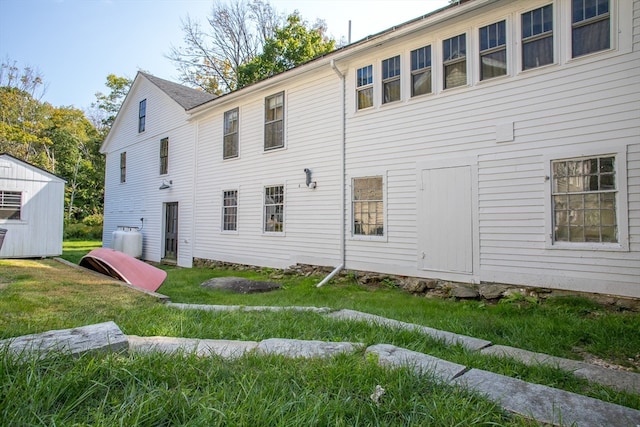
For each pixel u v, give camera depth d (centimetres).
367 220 850
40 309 463
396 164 795
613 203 552
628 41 545
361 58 866
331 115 926
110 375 209
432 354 324
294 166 1011
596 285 556
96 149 3494
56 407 176
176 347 282
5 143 2888
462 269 691
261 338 362
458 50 715
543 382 277
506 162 648
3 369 192
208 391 198
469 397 210
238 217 1170
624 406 230
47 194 1245
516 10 643
